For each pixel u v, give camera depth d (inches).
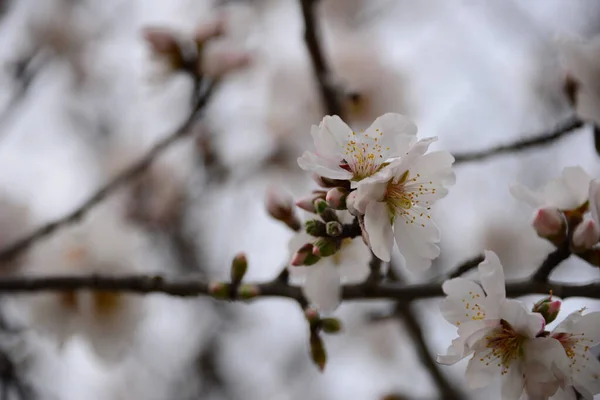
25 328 29.5
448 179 23.0
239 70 29.9
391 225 22.9
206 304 43.2
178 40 29.6
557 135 26.6
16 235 33.9
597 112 25.8
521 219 41.9
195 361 42.9
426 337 31.1
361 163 22.9
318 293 24.4
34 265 29.5
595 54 25.9
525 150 26.9
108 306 29.1
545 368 22.9
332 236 23.4
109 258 29.6
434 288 24.5
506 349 23.0
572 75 26.4
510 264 40.7
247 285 25.0
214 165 39.7
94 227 29.9
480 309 23.0
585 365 23.2
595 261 23.8
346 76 36.0
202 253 40.8
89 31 45.4
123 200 40.1
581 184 24.3
